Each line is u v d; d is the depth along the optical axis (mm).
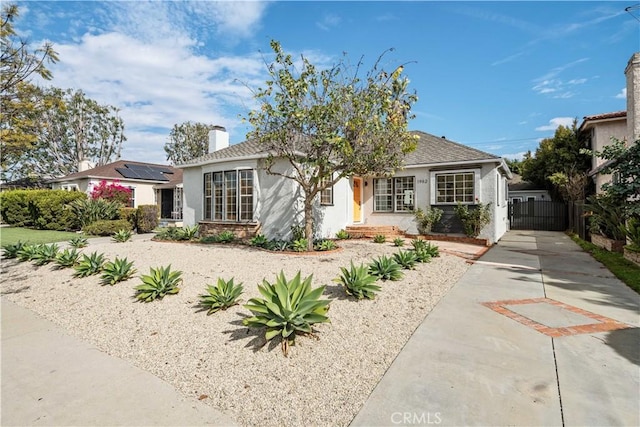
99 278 7199
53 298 6305
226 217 13422
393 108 8812
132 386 3332
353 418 2734
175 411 2910
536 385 3104
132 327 4785
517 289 6395
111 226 16000
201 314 5020
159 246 11188
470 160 12930
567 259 9664
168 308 5336
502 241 14117
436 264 8438
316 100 8719
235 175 13117
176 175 28469
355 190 15648
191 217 15352
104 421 2787
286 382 3293
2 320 5359
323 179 10234
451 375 3309
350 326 4496
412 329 4457
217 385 3295
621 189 9312
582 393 2967
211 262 8359
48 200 17656
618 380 3168
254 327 4129
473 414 2713
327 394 3082
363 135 8750
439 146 14992
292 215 11766
